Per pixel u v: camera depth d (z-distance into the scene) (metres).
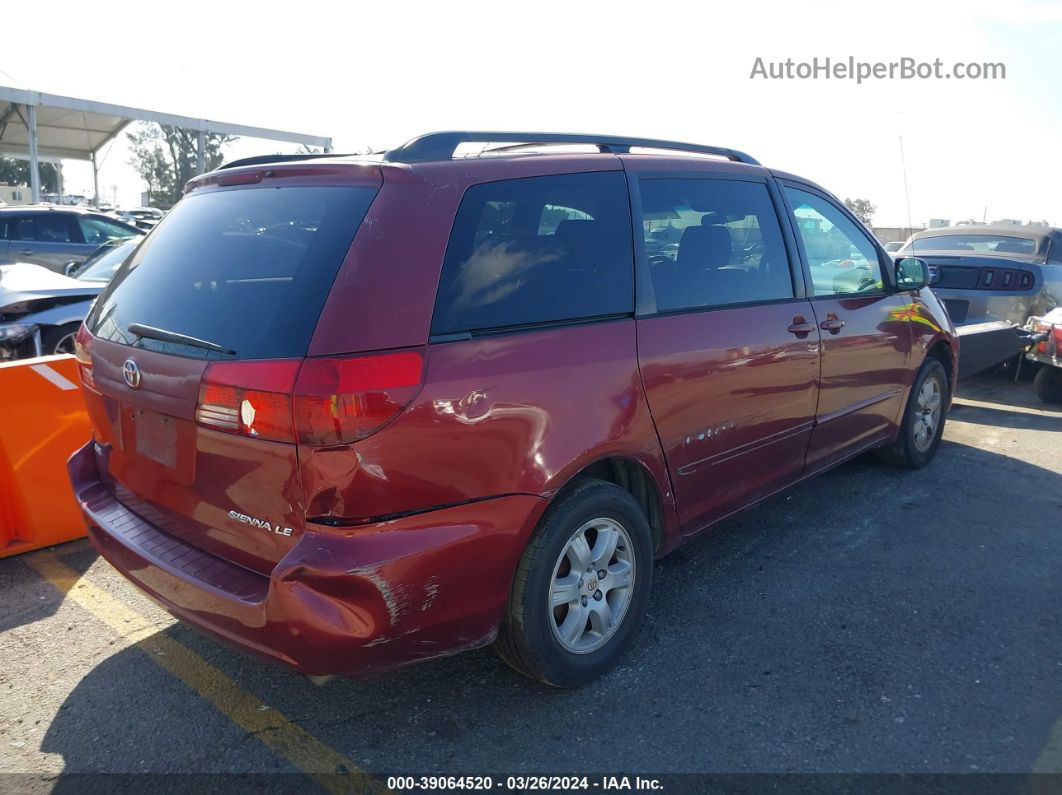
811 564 4.18
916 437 5.45
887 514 4.83
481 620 2.77
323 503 2.44
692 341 3.38
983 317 8.62
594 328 3.05
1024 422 7.06
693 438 3.43
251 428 2.50
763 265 3.94
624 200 3.32
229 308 2.70
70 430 4.48
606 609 3.19
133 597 3.96
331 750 2.82
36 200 22.84
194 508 2.83
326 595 2.44
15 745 2.86
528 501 2.78
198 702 3.11
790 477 4.17
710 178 3.77
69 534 4.54
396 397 2.46
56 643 3.54
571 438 2.89
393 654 2.60
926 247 9.91
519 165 3.00
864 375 4.60
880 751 2.76
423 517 2.56
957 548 4.36
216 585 2.68
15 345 6.97
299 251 2.66
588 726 2.93
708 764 2.71
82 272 8.63
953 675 3.20
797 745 2.80
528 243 2.95
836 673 3.22
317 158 3.18
